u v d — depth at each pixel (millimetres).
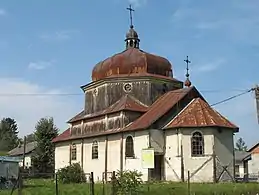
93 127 58250
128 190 30000
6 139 146625
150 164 38594
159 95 57125
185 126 47938
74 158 60906
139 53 58938
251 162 76688
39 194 34938
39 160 77750
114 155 53594
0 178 44844
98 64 61531
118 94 57344
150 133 48969
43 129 79438
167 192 33750
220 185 40406
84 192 34750
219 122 48750
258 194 35031
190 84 59625
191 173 47281
